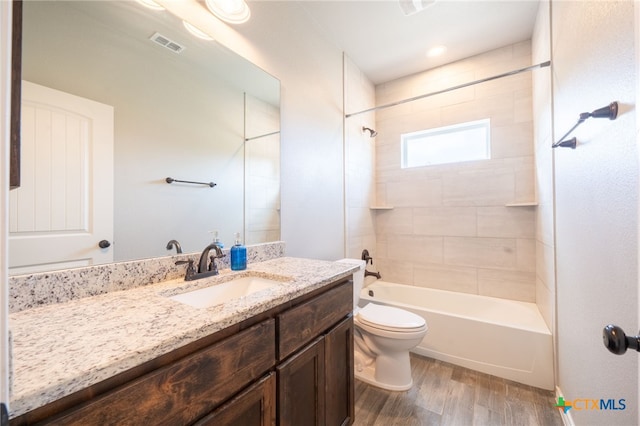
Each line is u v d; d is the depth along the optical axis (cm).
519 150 231
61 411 47
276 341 91
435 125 269
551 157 168
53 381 45
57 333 63
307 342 105
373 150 296
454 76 260
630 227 73
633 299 71
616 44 80
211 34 139
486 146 250
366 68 271
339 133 236
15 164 51
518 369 176
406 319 174
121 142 109
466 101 254
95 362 50
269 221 169
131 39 113
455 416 148
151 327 66
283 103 178
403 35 222
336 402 121
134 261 106
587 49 105
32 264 85
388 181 293
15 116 50
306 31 198
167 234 122
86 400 49
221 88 145
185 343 63
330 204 223
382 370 174
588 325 107
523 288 230
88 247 98
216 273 124
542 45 186
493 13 198
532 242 227
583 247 112
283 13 179
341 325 126
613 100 82
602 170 92
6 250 31
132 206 111
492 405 156
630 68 72
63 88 94
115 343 58
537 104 206
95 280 94
